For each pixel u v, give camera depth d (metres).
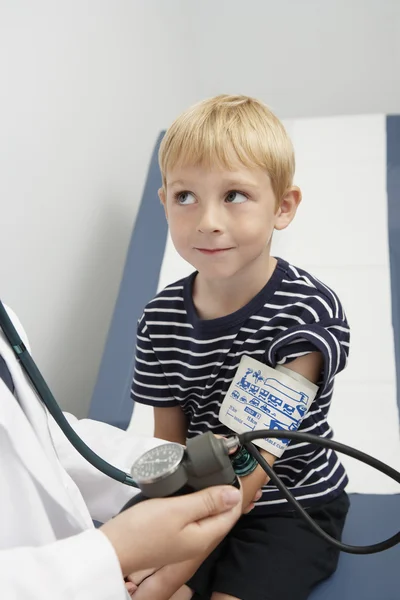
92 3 2.04
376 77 2.67
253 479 0.97
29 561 0.68
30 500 0.78
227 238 0.95
